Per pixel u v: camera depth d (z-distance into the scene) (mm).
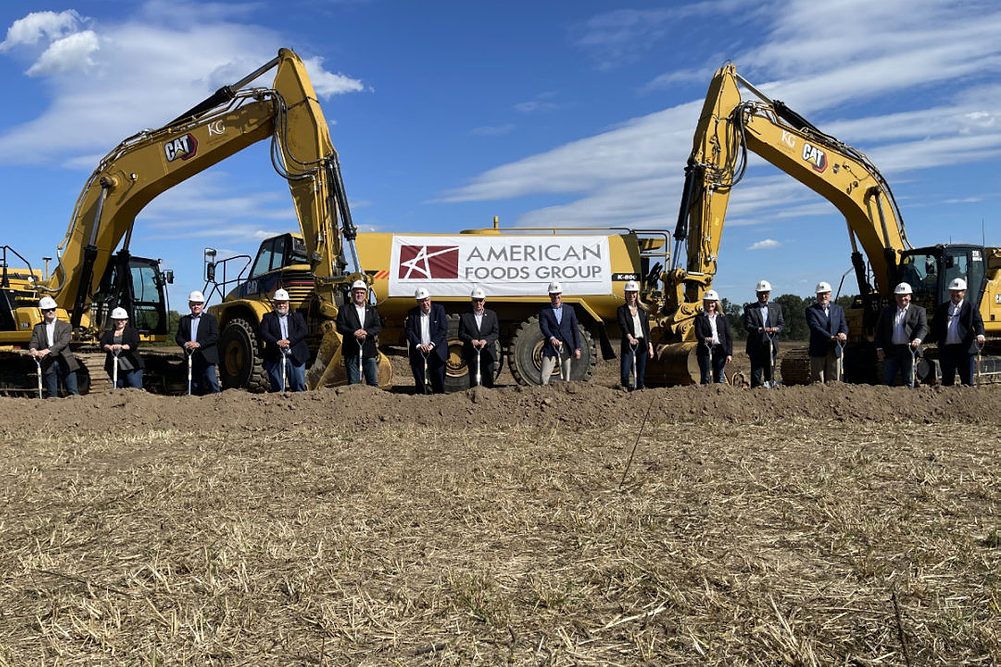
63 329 11570
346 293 12102
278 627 3473
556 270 12914
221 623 3500
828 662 3084
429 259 12859
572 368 12672
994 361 13625
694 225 12922
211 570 4133
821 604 3613
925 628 3344
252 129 12516
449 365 12844
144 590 3912
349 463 6949
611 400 9320
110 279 14453
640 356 10930
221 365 13203
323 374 12023
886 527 4707
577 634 3371
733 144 12938
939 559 4145
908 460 6637
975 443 7426
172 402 9531
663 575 3975
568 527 4840
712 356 11055
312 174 12172
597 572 4031
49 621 3602
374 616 3541
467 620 3510
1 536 4887
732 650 3201
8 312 13711
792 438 7781
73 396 9812
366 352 10648
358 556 4359
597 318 13062
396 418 9242
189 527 4973
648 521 4902
